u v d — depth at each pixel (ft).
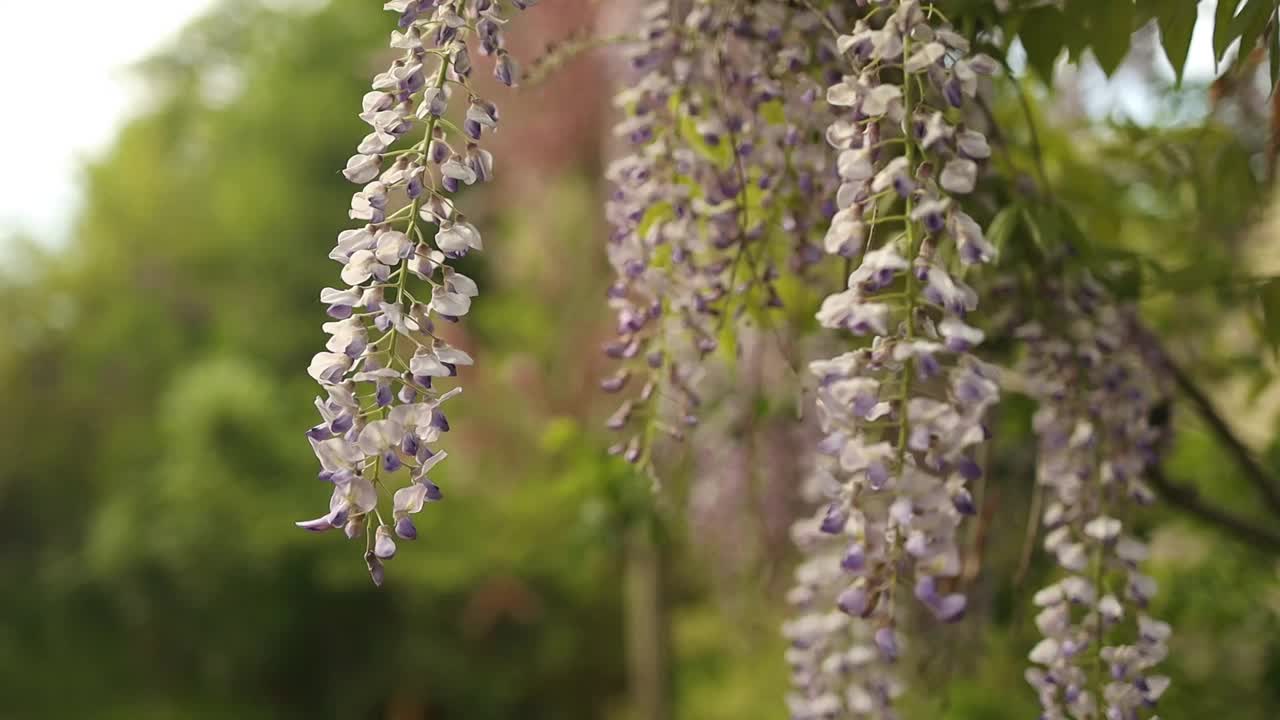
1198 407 4.78
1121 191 5.22
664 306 4.13
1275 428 5.47
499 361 20.08
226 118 35.63
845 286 3.97
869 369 3.52
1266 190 4.71
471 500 21.99
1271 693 5.43
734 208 4.12
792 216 4.14
